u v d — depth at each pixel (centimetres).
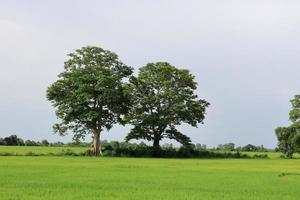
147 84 11806
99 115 10719
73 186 3812
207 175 5159
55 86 10769
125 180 4397
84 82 10738
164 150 11506
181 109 11462
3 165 6325
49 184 3922
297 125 12662
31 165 6384
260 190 3775
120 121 11094
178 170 5900
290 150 12725
